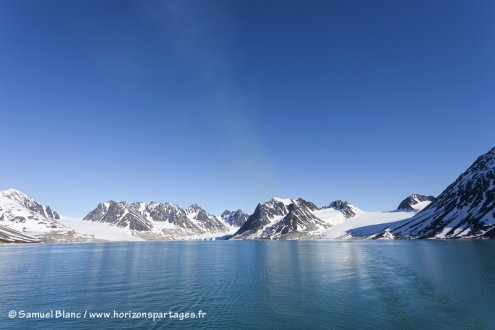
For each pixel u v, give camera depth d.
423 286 62.47
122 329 40.31
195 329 39.44
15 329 41.34
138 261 126.31
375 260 112.06
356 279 73.00
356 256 130.88
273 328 39.34
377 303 50.47
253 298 55.31
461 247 158.50
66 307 50.91
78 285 70.31
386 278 73.06
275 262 115.31
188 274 86.06
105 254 169.62
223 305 50.72
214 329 39.25
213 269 97.06
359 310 46.72
